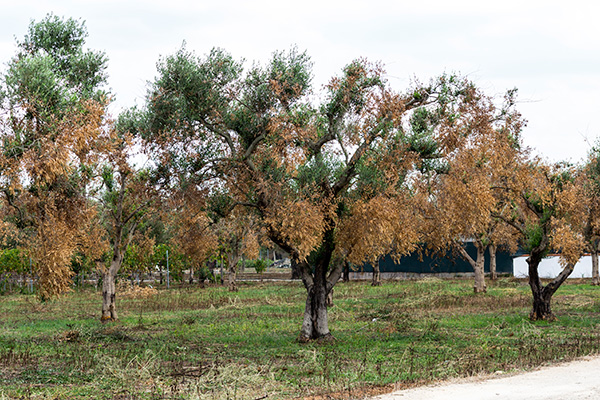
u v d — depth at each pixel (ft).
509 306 96.37
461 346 56.44
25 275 164.25
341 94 63.10
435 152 64.44
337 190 64.90
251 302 114.73
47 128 54.95
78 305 116.37
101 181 89.66
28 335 71.20
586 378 37.22
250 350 56.90
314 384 38.91
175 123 62.39
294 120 61.67
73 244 67.51
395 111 60.85
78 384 40.52
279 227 62.64
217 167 65.51
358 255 64.03
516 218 92.73
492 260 177.37
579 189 79.61
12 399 35.63
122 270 156.25
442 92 62.54
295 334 69.92
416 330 69.97
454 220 67.62
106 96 68.74
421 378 39.65
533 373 39.60
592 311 89.66
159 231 172.24
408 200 66.23
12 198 60.70
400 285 154.61
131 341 64.34
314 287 64.39
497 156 66.69
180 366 46.75
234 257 148.97
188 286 177.06
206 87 61.67
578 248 76.13
